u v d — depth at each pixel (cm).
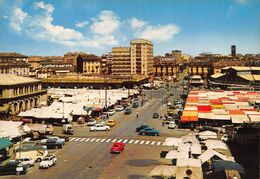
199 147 4972
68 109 9169
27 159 5016
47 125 7531
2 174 4612
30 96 10400
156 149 5984
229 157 4550
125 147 6162
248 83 16000
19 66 18038
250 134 5972
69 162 5197
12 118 8669
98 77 19138
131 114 10419
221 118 7975
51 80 18712
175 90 18312
